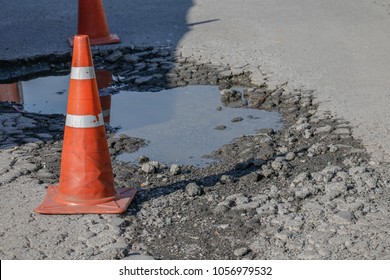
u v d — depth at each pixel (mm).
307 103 8508
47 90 9438
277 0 13148
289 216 6031
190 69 9789
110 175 6238
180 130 8047
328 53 10242
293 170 6895
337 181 6586
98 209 6098
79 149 6117
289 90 8930
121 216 6086
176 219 6078
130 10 12555
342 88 8930
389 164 6902
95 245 5664
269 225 5922
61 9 12672
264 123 8133
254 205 6230
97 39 10734
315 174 6715
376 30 11297
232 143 7637
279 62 9875
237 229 5879
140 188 6637
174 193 6527
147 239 5777
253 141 7648
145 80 9484
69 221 5992
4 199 6363
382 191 6387
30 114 8469
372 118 7988
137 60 10156
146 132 8000
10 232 5840
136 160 7316
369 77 9281
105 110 8633
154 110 8625
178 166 6957
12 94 9305
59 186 6281
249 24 11656
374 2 12953
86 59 6082
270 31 11266
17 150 7406
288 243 5652
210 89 9203
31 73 10062
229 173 6969
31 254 5551
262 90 8992
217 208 6191
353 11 12375
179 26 11594
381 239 5652
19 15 12359
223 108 8609
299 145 7473
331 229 5809
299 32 11211
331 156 7148
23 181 6711
